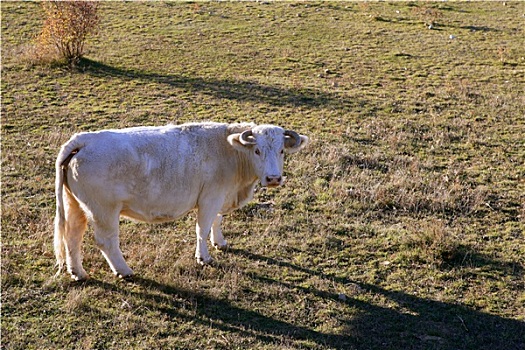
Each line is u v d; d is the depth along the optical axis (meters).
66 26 22.27
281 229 11.23
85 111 18.06
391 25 27.67
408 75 21.38
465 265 10.05
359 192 12.55
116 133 9.09
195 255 10.16
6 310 8.66
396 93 19.55
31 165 14.06
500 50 23.91
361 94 19.39
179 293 9.12
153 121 17.14
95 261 10.04
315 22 28.08
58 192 8.80
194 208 9.85
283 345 8.05
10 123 17.16
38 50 23.00
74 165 8.66
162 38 25.70
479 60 22.98
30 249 10.37
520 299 9.12
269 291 9.26
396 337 8.30
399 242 10.71
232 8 30.39
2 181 13.19
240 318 8.63
